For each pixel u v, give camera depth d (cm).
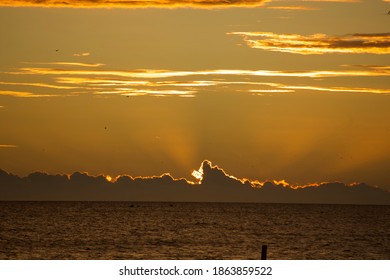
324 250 19900
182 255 18025
